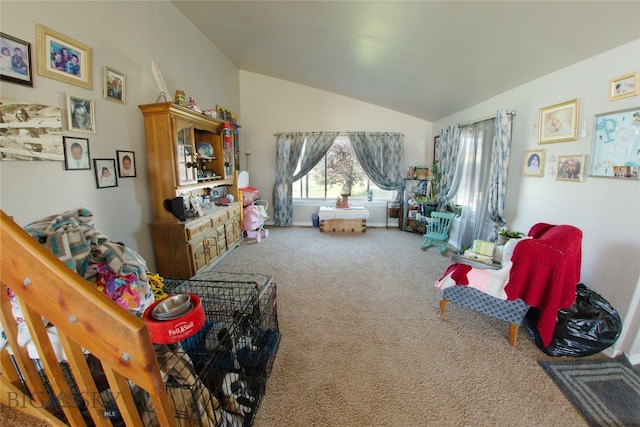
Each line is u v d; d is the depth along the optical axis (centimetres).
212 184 344
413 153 538
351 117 531
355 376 167
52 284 62
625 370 170
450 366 175
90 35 204
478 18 188
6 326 80
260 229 486
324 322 223
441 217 400
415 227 509
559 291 169
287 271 329
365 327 217
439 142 462
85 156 202
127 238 246
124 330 61
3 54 150
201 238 298
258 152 549
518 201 280
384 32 245
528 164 264
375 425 136
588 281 205
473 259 210
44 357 77
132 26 248
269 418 139
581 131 208
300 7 246
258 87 531
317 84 498
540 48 204
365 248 418
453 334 208
